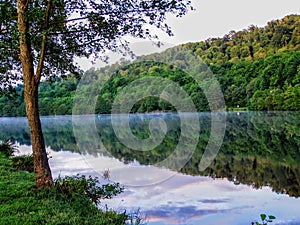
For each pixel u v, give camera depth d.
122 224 4.85
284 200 6.80
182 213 6.01
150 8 5.77
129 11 5.86
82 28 6.16
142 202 6.57
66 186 5.76
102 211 5.25
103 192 6.25
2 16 6.11
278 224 5.51
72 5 5.96
